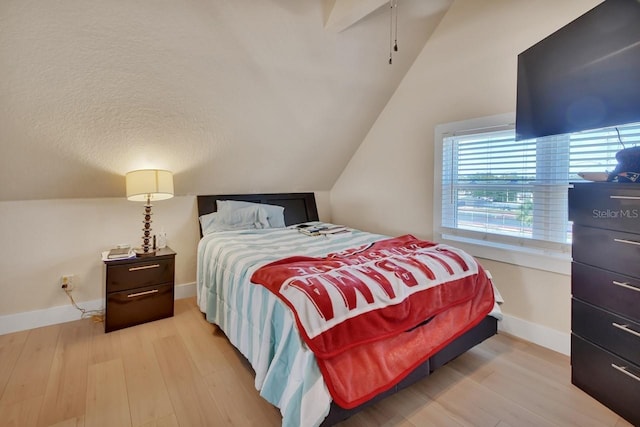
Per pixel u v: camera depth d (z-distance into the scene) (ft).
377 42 8.29
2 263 7.67
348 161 12.30
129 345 7.10
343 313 4.30
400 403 5.20
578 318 5.46
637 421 4.60
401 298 4.87
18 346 7.04
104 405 5.16
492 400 5.26
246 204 10.66
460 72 8.29
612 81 4.93
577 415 4.91
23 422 4.78
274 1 6.44
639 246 4.44
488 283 6.37
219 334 7.63
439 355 5.37
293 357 4.16
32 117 6.49
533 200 7.20
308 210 12.54
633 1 4.62
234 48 6.96
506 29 7.29
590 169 6.31
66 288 8.36
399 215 10.39
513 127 7.25
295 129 9.80
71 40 5.65
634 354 4.60
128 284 7.93
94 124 7.13
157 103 7.32
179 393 5.48
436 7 8.14
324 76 8.54
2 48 5.37
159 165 8.79
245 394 5.45
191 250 10.41
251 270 5.89
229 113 8.35
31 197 7.91
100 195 8.75
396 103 10.17
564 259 6.61
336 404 4.02
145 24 5.91
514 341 7.24
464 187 8.52
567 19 6.33
